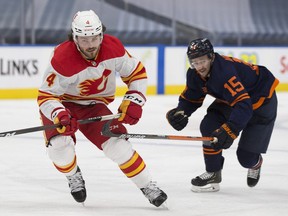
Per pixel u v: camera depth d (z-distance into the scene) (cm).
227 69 990
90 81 927
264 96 1051
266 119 1070
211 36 3728
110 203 1015
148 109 2484
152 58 3039
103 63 912
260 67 1067
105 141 938
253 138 1073
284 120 2217
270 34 3797
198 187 1112
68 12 3450
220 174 1112
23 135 1833
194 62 981
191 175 1284
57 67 898
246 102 983
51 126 900
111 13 3569
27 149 1603
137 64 948
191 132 1928
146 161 1441
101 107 981
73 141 984
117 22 3581
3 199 1048
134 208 978
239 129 985
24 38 3188
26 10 3347
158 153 1550
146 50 3022
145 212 951
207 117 1079
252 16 3788
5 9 3347
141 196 1073
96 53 903
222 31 3734
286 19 3838
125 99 942
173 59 3081
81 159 1456
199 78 1026
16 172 1305
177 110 1066
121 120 929
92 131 952
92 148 1616
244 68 1039
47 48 2847
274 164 1406
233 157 1494
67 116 900
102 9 3522
